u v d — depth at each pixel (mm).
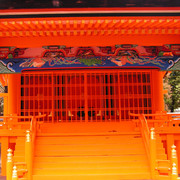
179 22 11320
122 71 16078
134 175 12000
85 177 11922
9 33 12133
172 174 10961
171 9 10984
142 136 13891
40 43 13438
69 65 14281
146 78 16562
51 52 14305
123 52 14391
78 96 16375
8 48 13492
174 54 14062
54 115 16969
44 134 14008
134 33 12352
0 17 10883
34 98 16359
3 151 13867
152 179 11945
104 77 16328
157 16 11086
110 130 15547
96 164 12461
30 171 11844
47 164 12445
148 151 12773
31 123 13250
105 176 11938
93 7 10859
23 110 16406
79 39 13461
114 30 12078
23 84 16500
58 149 13281
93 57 14383
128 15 11008
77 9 10859
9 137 13969
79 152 13055
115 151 13125
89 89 17406
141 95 16438
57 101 16469
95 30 12039
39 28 11742
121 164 12500
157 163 12031
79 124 15680
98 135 14070
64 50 14320
